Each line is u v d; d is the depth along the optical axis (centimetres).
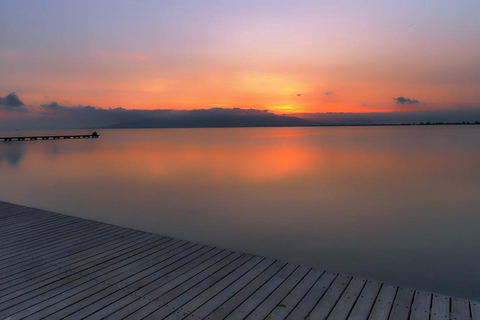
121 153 2464
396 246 576
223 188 1088
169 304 278
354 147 2969
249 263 360
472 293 425
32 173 1434
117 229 489
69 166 1669
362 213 783
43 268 352
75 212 794
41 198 946
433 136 5403
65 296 291
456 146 2988
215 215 763
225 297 289
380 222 710
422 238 615
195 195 982
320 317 257
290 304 277
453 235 633
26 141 4538
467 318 253
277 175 1357
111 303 280
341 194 993
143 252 396
